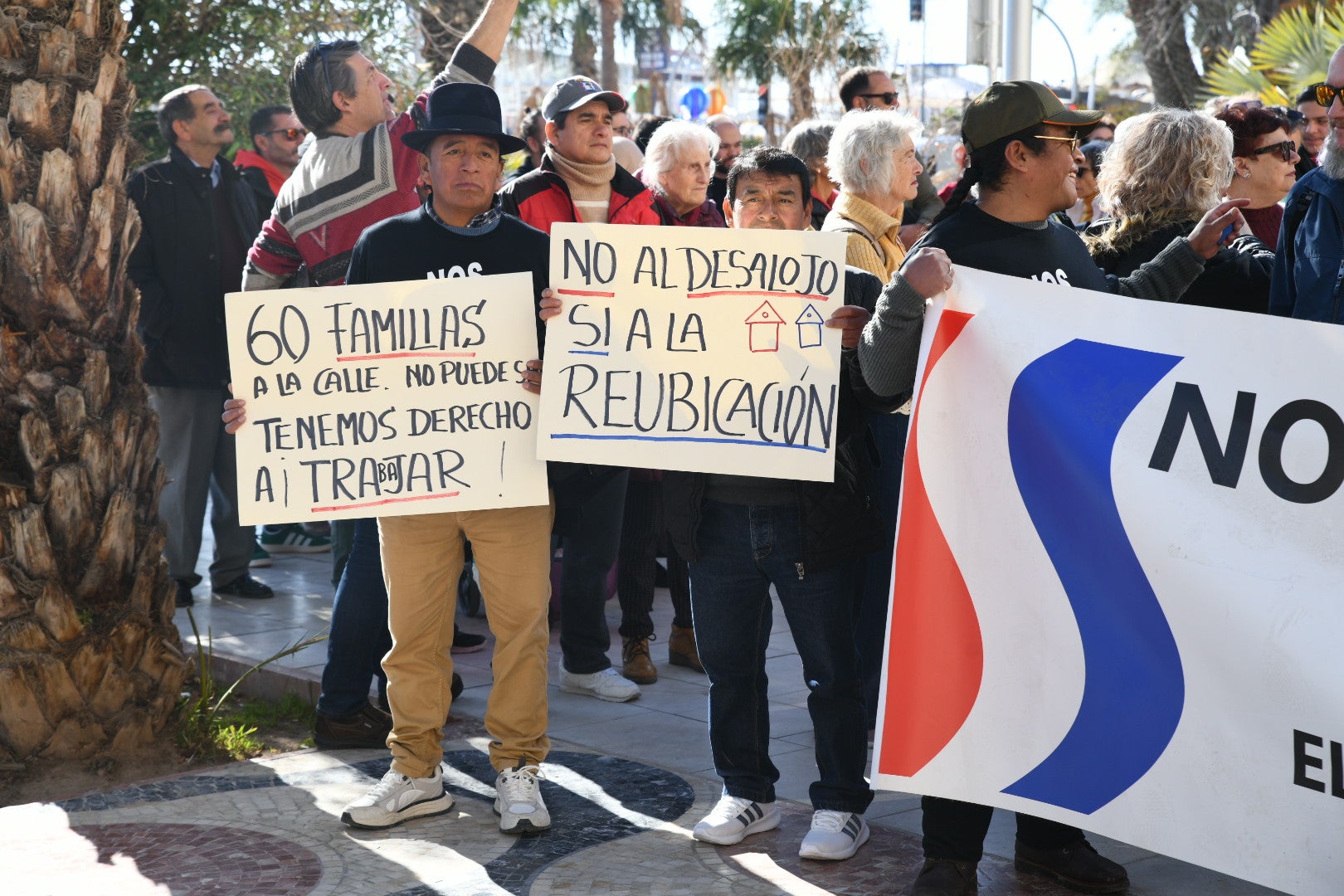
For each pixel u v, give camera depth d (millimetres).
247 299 3576
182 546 6355
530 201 4824
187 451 6328
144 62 8781
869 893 3268
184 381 6246
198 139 6285
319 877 3396
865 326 3186
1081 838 3318
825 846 3443
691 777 4133
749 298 3354
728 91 28781
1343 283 3564
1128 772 2875
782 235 3336
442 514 3682
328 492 3600
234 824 3775
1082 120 3102
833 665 3473
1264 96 10820
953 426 3029
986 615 3000
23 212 4113
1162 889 3277
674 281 3395
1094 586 2910
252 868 3465
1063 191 3166
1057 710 2941
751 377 3352
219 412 6434
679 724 4707
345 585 4355
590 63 28734
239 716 4816
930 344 3029
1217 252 3875
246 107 9062
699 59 32219
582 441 3424
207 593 6707
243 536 6617
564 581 5035
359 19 9430
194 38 8844
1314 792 2693
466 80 4680
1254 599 2756
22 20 4152
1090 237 3914
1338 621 2678
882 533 3467
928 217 6234
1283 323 2783
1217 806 2785
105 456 4238
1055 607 2945
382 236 3740
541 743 3828
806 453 3305
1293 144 4578
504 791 3723
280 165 7176
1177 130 3699
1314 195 3693
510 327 3578
